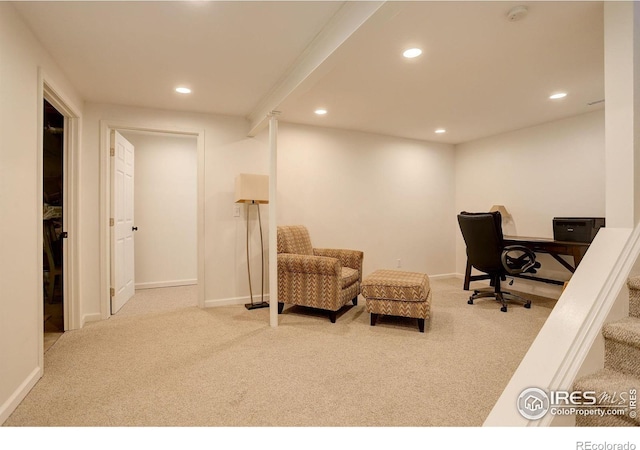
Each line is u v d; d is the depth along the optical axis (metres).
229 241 3.78
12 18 1.74
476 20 1.95
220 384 1.96
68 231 2.95
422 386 1.94
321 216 4.30
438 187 5.18
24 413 1.66
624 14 1.48
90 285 3.20
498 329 2.89
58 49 2.24
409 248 4.95
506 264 3.36
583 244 3.26
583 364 1.15
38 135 2.04
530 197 4.24
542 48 2.28
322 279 3.12
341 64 2.52
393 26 2.01
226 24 1.99
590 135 3.66
